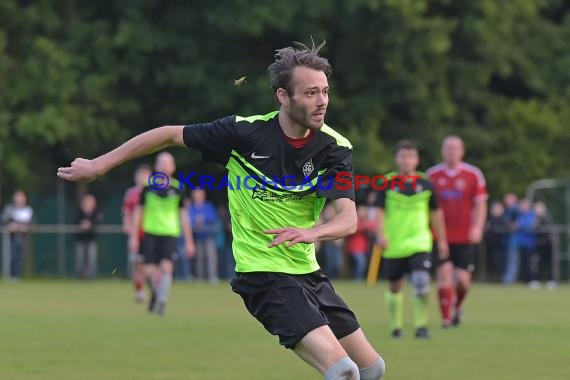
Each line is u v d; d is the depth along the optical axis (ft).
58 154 280.51
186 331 119.24
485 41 279.49
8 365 89.76
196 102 277.23
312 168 54.85
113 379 82.28
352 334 56.08
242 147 55.01
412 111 278.46
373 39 269.64
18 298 177.27
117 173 268.82
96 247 260.62
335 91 276.41
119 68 271.49
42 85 261.44
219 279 251.39
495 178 284.20
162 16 272.10
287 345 53.67
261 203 55.21
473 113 303.68
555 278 244.63
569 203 249.96
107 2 280.31
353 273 274.36
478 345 106.32
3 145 264.11
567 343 108.27
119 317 137.90
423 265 112.68
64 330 119.85
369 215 242.37
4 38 261.24
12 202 265.34
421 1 263.29
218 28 268.82
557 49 296.51
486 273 252.01
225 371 87.04
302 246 55.21
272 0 259.60
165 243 142.61
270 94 266.36
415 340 111.04
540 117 287.07
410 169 114.52
